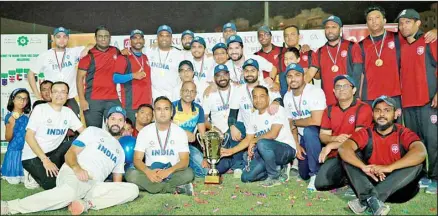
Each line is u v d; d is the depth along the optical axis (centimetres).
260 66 593
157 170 443
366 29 711
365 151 417
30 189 486
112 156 427
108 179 477
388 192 380
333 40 552
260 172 502
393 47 508
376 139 411
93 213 385
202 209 392
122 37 739
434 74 471
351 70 540
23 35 761
